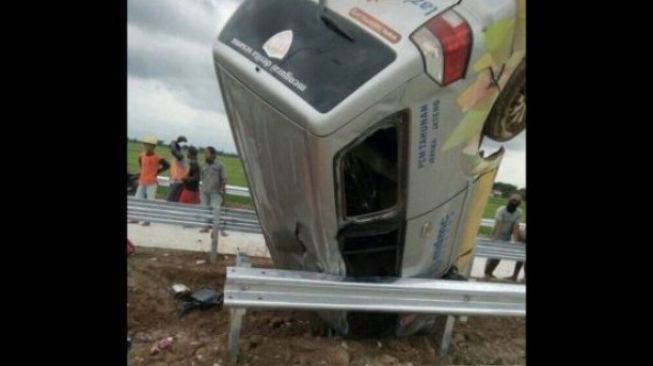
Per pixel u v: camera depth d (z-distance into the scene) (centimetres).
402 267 381
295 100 311
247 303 345
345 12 333
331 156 313
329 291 357
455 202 379
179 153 801
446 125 337
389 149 368
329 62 319
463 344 453
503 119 390
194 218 607
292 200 348
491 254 682
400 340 426
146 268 533
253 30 345
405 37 318
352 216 357
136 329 409
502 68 351
